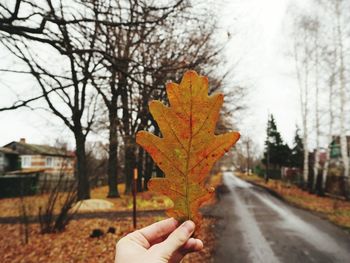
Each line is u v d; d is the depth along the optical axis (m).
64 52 5.38
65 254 8.27
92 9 5.54
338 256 8.86
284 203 22.19
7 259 7.95
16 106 5.47
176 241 0.89
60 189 11.33
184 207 0.87
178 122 0.84
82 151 17.58
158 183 0.87
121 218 14.05
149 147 0.85
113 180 22.98
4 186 29.81
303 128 29.36
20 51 6.80
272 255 8.95
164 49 7.52
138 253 1.02
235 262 8.23
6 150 45.09
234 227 12.96
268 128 53.72
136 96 9.18
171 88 0.84
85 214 15.57
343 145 21.88
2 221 14.06
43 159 47.97
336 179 25.38
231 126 20.66
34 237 10.24
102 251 8.45
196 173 0.86
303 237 11.22
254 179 62.72
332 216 15.75
